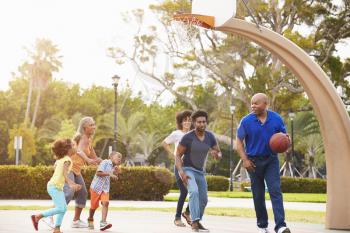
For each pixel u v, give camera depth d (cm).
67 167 898
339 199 1051
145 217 1283
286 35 4169
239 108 4722
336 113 1054
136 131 6700
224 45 4316
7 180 2178
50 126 7344
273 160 878
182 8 3850
